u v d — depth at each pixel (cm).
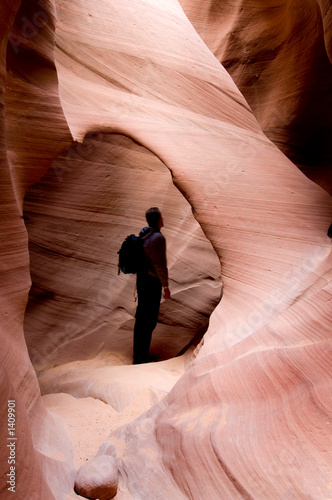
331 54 249
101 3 344
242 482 128
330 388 143
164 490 144
